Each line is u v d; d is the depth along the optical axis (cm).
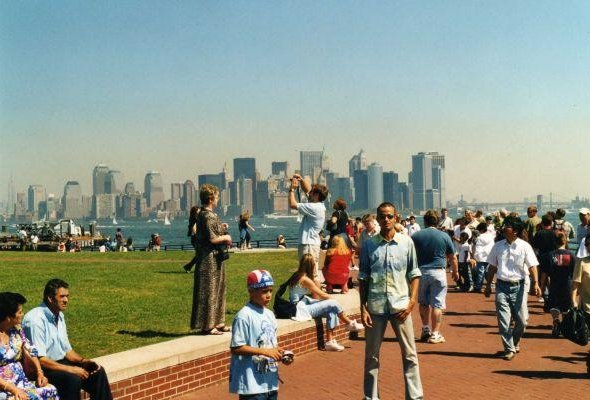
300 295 1148
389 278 820
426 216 1245
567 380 966
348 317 1273
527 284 1120
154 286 1739
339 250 1479
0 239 5272
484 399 867
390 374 1000
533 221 1808
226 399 859
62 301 721
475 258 1970
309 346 1147
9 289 1659
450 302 1789
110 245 5331
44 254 3544
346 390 911
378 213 829
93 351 952
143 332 1091
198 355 898
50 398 664
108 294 1569
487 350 1175
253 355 607
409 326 823
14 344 657
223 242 993
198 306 987
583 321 1021
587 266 1035
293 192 1234
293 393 898
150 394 820
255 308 622
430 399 868
